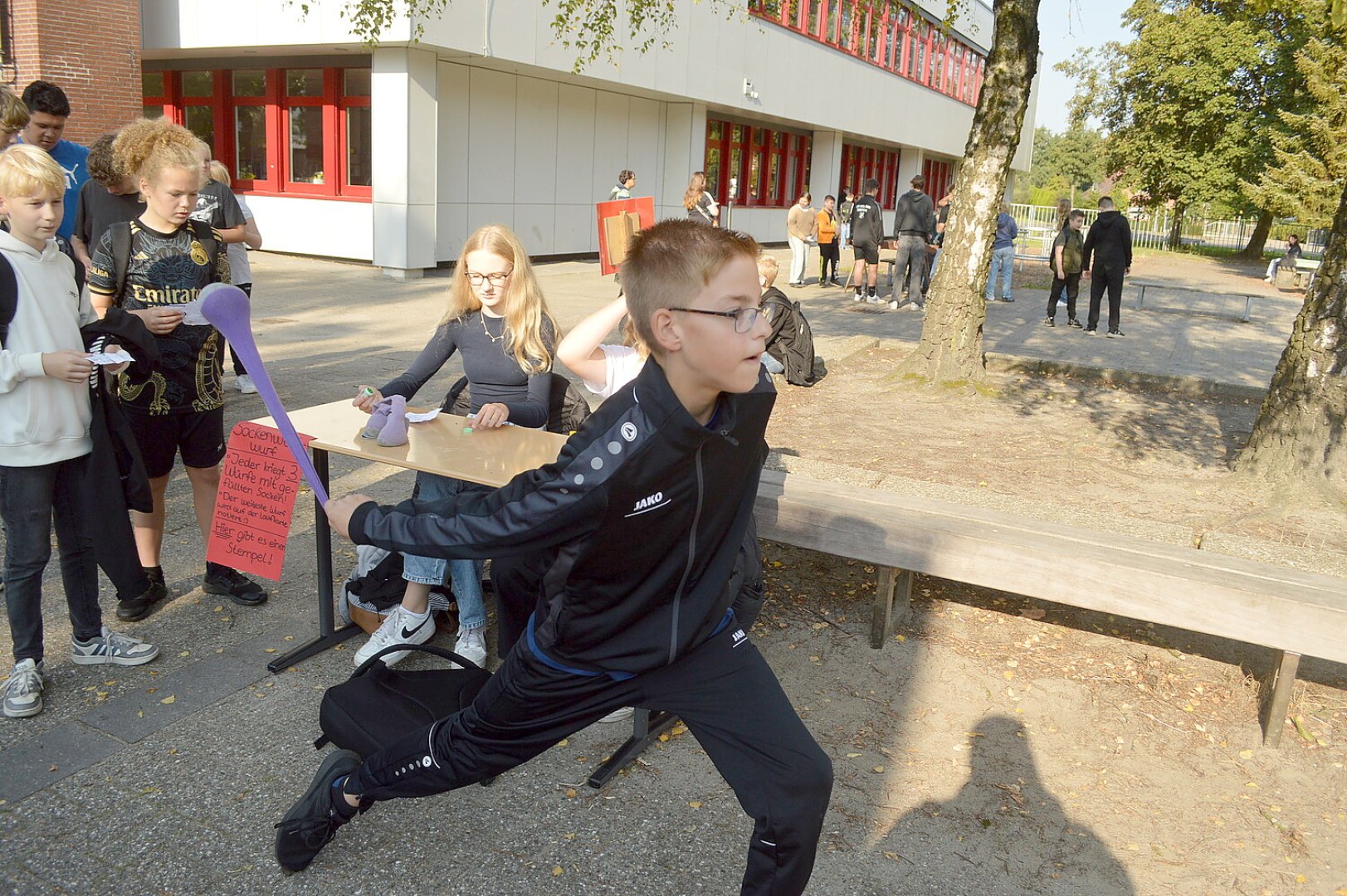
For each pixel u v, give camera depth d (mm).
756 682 2156
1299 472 5773
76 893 2504
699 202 14562
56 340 3186
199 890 2535
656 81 20578
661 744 3318
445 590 3902
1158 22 37000
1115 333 13953
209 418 3934
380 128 15812
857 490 4188
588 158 21016
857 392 8805
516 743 2232
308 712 3367
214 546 3361
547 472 1897
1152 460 6887
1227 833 2977
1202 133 37562
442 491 3562
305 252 17750
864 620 4273
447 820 2869
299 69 17250
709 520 1972
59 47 14734
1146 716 3598
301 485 5672
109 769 3004
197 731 3227
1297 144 32031
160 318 3555
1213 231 42969
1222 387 9547
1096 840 2916
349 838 2768
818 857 2779
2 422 3133
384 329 11117
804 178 31078
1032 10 8195
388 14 10953
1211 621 3330
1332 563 4434
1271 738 3418
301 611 4117
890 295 16422
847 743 3359
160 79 18875
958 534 3646
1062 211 14602
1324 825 3029
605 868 2701
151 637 3840
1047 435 7539
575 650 2039
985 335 13492
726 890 2643
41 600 3340
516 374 3750
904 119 35125
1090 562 3457
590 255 21781
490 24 15961
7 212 3102
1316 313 5742
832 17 27984
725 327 1777
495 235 3619
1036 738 3441
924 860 2793
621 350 3105
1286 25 34688
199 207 5547
